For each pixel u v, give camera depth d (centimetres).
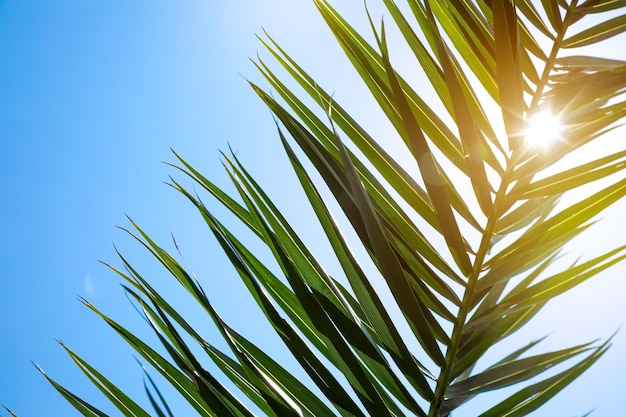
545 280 130
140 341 139
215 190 141
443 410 126
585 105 136
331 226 126
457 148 140
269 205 131
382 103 144
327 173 128
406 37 145
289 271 127
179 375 136
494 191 137
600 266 129
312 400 129
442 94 142
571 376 131
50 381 137
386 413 122
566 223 131
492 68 142
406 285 123
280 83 147
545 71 146
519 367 130
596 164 132
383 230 120
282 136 130
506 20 133
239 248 135
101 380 139
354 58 145
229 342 126
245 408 123
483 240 135
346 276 125
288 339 125
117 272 139
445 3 145
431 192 130
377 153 141
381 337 126
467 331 131
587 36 146
